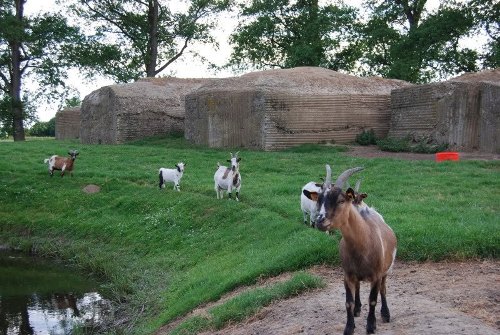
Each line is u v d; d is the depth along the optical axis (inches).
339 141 1188.5
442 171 793.6
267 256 496.1
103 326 481.4
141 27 1930.4
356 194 301.0
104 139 1508.4
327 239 477.7
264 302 393.1
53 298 572.4
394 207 584.7
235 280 458.3
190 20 1934.1
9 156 1165.1
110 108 1472.7
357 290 319.3
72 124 1871.3
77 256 714.2
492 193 645.3
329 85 1211.9
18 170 1033.5
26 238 811.4
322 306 358.9
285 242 522.3
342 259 291.9
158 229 722.8
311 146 1125.1
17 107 1802.4
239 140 1195.9
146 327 450.6
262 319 368.5
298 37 1953.7
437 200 620.7
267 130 1133.7
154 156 1116.5
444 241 448.8
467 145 984.3
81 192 905.5
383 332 298.4
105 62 1855.3
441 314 317.4
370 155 1021.2
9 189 943.0
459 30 1568.7
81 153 1187.3
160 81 1592.0
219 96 1221.1
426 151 1024.9
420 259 442.6
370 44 1835.6
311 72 1272.1
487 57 1605.6
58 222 836.0
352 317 288.7
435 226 482.6
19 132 1855.3
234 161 734.5
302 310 358.6
